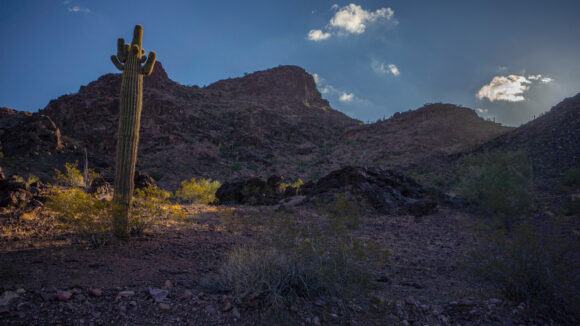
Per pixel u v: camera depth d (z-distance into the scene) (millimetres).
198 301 3475
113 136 84875
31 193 11586
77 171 17516
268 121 142500
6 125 53156
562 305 3768
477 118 117188
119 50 7012
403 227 10852
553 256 3881
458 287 4750
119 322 2947
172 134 100875
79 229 6105
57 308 3033
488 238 4570
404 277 5273
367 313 3596
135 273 4457
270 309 3379
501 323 3484
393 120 143750
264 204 18766
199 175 80750
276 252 4160
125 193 6566
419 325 3457
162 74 144500
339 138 143250
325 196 16266
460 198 17172
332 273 3814
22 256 4984
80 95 97500
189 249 6266
